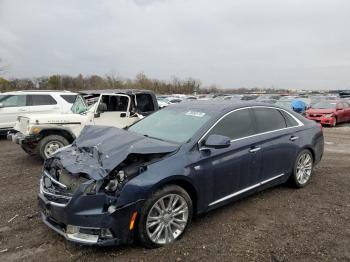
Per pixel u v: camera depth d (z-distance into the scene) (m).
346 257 3.49
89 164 3.68
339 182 6.21
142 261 3.39
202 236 3.94
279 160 5.19
